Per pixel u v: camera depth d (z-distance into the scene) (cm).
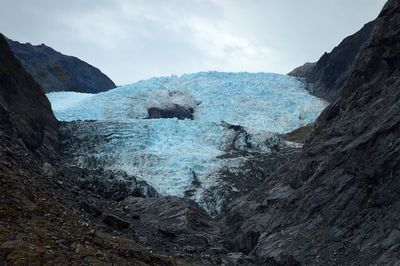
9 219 1728
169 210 5184
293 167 5128
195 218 5053
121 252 1997
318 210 3788
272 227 4181
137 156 8000
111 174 6762
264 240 3988
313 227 3656
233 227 5066
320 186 3994
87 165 7531
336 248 3178
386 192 3158
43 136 7325
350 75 4838
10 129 4684
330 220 3525
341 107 4741
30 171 2688
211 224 5191
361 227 3175
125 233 2972
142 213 5172
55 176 3275
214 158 8081
